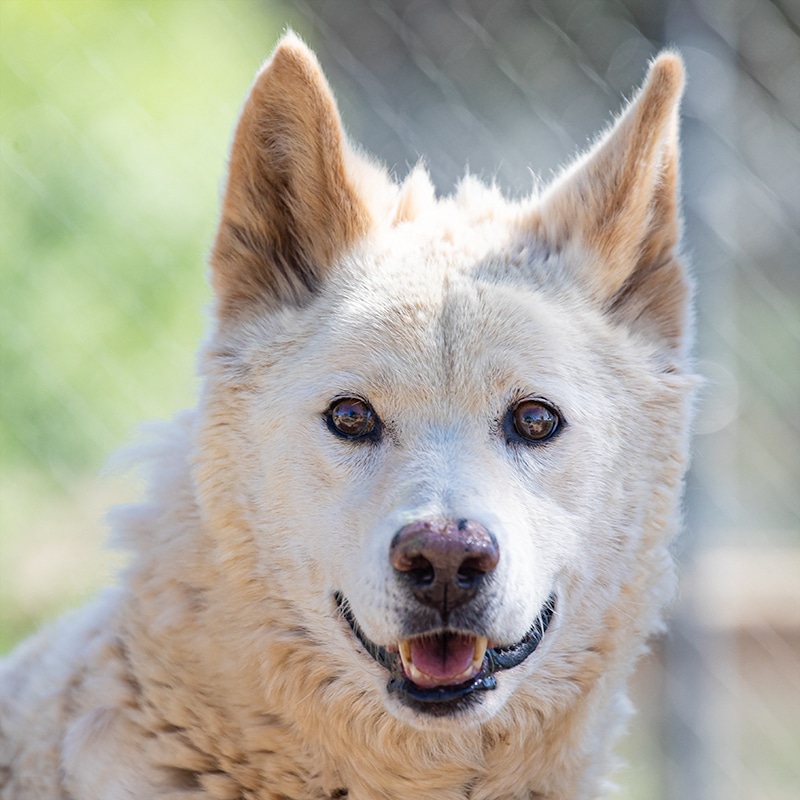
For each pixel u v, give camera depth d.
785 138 13.24
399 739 6.88
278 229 7.48
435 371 6.77
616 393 7.19
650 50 11.66
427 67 12.93
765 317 13.44
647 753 10.91
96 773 6.96
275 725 6.89
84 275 12.65
